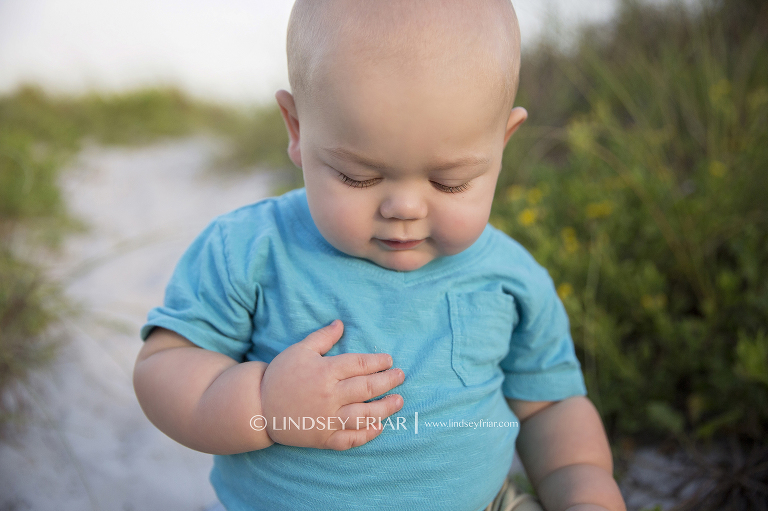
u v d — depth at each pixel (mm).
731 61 3170
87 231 3812
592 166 2762
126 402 2264
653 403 1770
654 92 3143
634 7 3707
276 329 1096
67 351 2477
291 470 1049
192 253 1196
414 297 1092
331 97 859
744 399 1735
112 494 1861
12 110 6324
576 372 1293
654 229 2221
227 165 5391
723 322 1927
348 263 1093
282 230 1159
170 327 1088
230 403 990
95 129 6801
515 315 1215
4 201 3566
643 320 2023
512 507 1237
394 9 850
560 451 1232
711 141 2605
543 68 3875
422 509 1052
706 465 1701
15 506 1785
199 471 1981
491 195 990
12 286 2434
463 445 1081
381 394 1013
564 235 2266
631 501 1666
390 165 871
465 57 851
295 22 955
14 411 2117
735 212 2205
